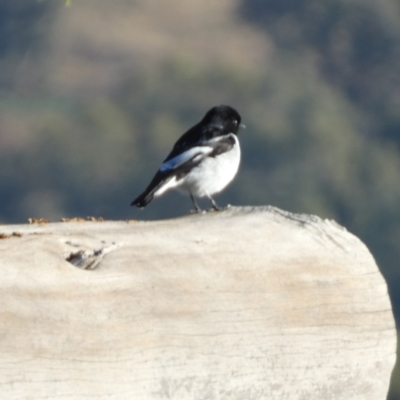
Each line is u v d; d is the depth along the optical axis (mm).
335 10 58656
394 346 5266
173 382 4699
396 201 38969
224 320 4887
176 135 40625
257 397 4938
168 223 5504
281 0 62125
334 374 5125
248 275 5062
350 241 5348
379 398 5273
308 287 5145
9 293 4531
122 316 4684
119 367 4586
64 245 4938
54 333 4512
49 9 58750
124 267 4871
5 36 57250
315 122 42281
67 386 4465
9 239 4922
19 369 4398
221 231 5309
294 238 5297
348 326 5176
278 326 5016
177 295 4848
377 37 57438
